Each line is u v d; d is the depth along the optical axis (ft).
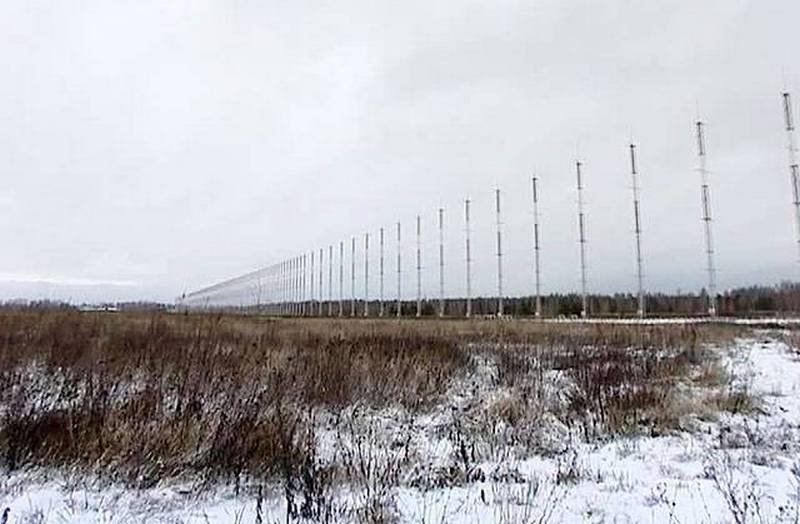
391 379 44.06
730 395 43.68
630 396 40.55
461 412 39.27
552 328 94.22
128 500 22.54
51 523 19.98
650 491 24.76
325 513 20.89
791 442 32.78
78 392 33.78
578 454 30.94
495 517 21.39
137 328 66.28
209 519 20.95
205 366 41.50
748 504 22.66
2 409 30.12
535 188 187.21
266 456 25.82
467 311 205.77
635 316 172.96
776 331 96.68
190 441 26.96
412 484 25.41
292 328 86.99
